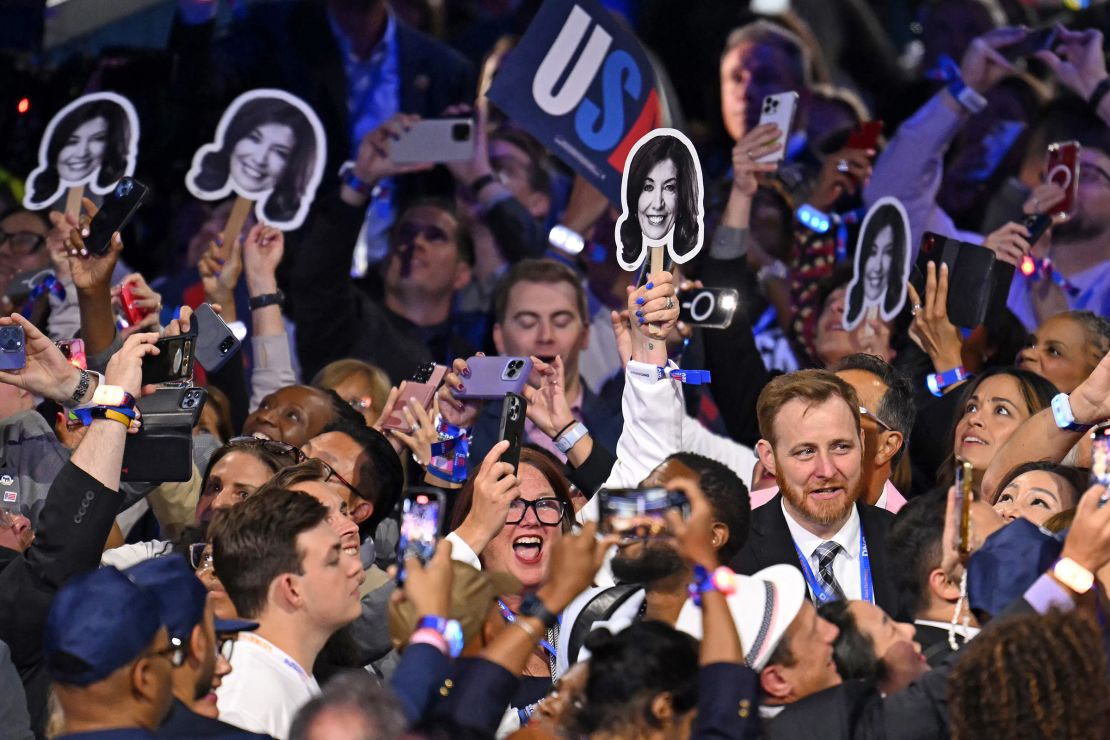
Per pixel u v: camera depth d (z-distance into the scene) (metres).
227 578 13.39
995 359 23.66
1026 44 28.98
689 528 11.67
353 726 10.20
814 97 30.94
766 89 30.67
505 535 16.42
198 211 29.47
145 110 29.53
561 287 23.95
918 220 28.39
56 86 29.56
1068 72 28.61
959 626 13.48
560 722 11.64
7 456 18.78
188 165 29.92
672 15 31.86
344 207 26.17
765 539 16.02
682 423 16.89
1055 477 15.68
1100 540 11.77
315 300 26.36
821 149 30.72
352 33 30.39
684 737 11.28
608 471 18.22
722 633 11.33
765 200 28.00
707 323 19.30
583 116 22.28
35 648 14.48
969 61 29.39
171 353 15.42
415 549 14.16
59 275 23.94
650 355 16.80
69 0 31.78
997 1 31.98
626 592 14.49
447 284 28.70
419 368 19.02
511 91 22.20
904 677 12.66
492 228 29.00
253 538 13.29
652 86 22.53
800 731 11.98
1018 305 26.78
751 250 28.11
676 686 11.24
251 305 23.77
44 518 14.18
